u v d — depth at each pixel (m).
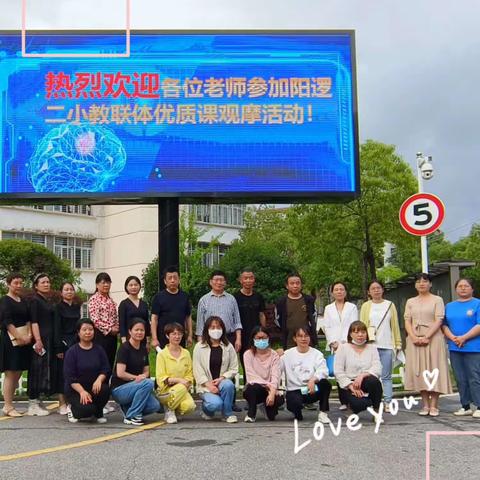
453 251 48.12
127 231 33.88
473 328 8.06
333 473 5.16
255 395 7.74
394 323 8.71
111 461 5.64
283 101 10.52
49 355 8.55
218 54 10.54
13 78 10.32
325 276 27.16
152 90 10.41
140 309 8.64
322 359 7.88
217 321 8.09
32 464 5.56
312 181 10.40
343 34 10.73
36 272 24.89
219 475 5.12
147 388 7.69
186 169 10.30
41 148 10.21
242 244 24.53
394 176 24.28
